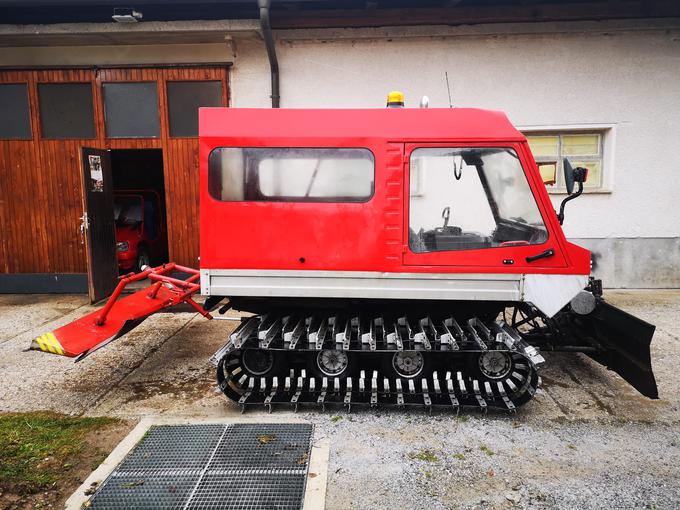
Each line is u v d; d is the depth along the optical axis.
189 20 6.81
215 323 6.14
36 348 3.81
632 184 7.41
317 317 4.00
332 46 7.24
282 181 3.61
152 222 9.64
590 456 3.16
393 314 3.96
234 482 2.87
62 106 7.43
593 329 4.17
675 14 7.05
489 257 3.57
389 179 3.55
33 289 7.63
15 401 4.00
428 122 3.59
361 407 3.88
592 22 7.10
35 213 7.58
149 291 4.50
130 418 3.71
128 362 4.85
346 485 2.87
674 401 3.92
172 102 7.35
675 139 7.33
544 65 7.23
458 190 3.60
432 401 3.82
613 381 4.31
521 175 3.56
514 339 3.63
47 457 3.18
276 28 7.17
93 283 6.89
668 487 2.84
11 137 7.49
